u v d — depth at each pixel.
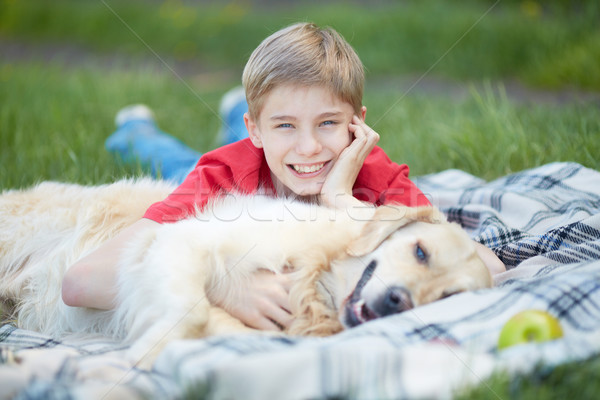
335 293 2.21
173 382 1.55
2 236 2.79
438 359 1.53
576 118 4.23
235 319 2.11
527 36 8.09
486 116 4.52
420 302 2.01
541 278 2.05
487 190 3.34
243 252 2.20
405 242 2.11
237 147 2.71
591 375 1.52
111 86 6.36
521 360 1.54
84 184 3.66
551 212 3.05
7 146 4.46
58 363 1.67
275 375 1.44
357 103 2.60
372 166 2.78
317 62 2.42
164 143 4.09
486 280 2.14
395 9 10.40
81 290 2.26
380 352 1.52
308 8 11.47
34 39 10.90
